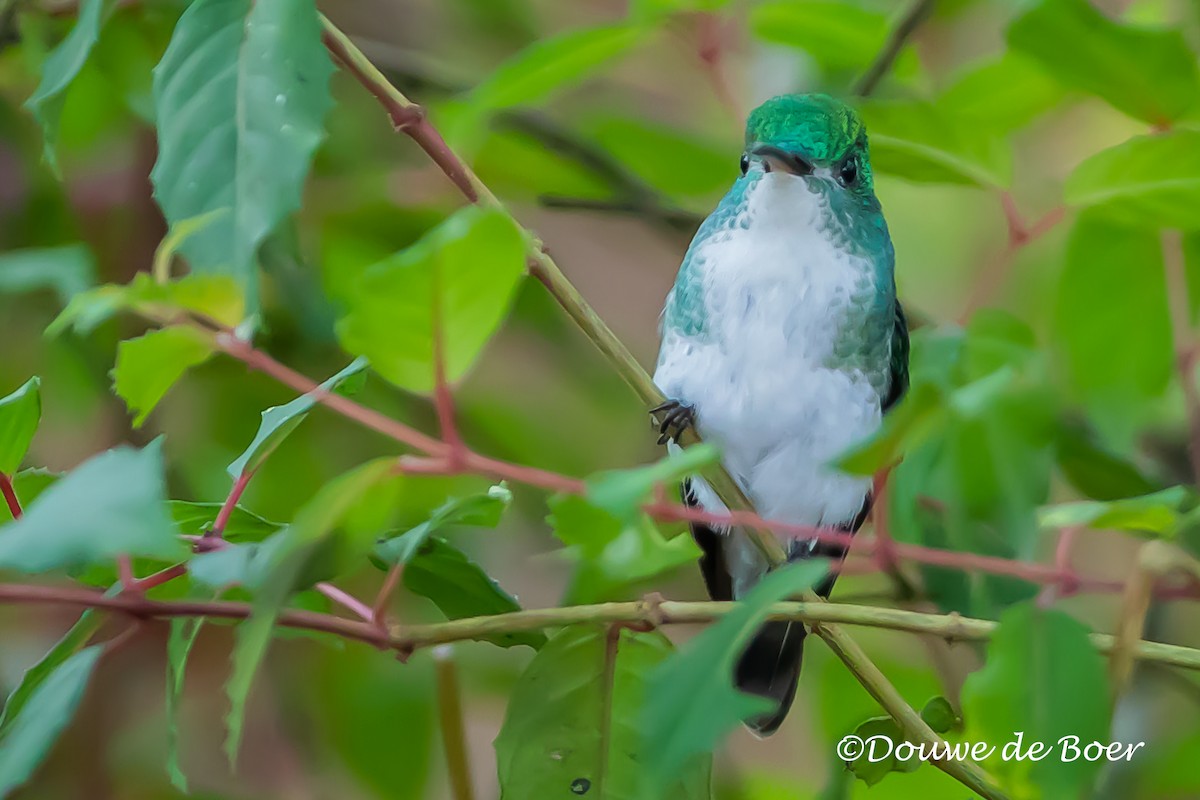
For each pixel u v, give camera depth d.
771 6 6.58
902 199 9.62
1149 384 5.78
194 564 3.60
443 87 8.14
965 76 6.15
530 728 4.53
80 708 7.14
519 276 3.30
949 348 5.44
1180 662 4.04
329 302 7.49
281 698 7.43
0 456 4.00
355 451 7.80
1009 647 3.74
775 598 3.46
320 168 8.03
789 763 8.31
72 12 6.38
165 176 4.07
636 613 4.23
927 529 5.75
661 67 9.51
